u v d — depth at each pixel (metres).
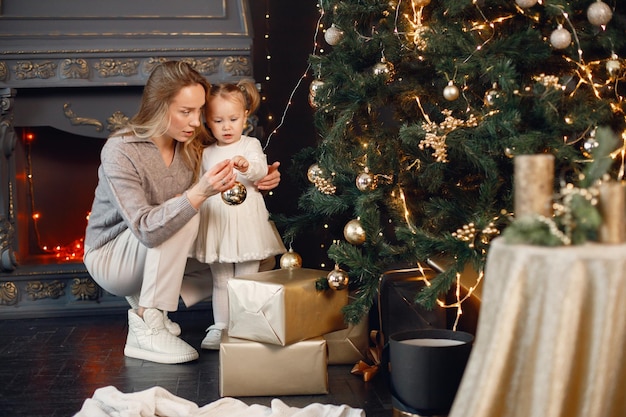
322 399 2.35
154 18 3.50
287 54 4.20
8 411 2.29
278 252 3.07
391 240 3.91
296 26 4.18
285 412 2.13
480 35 2.42
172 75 2.79
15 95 3.47
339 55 2.71
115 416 2.13
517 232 1.42
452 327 2.49
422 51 2.45
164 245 2.80
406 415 2.06
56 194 3.97
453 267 2.23
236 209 2.98
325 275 2.50
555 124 2.13
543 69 2.40
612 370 1.40
